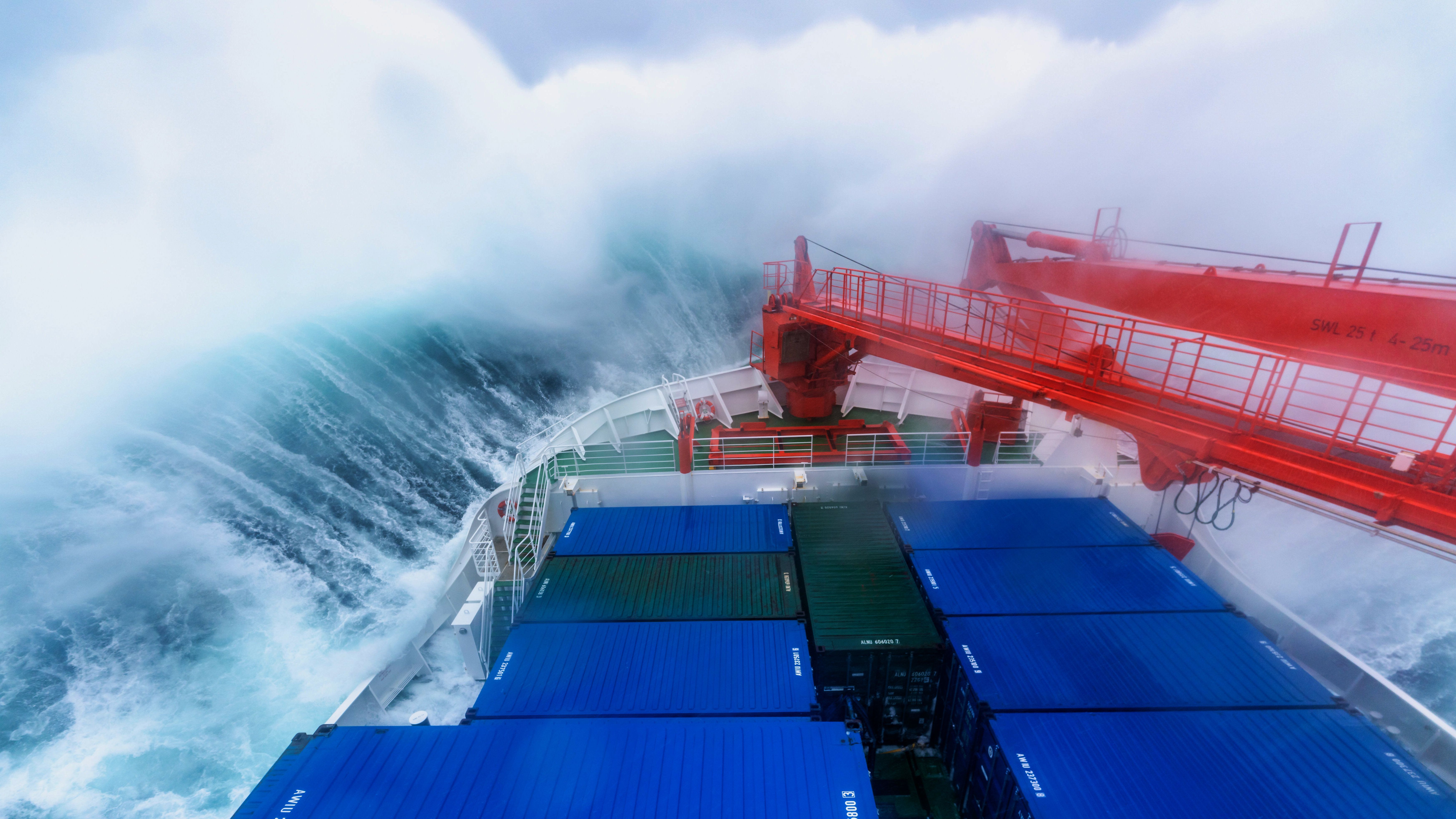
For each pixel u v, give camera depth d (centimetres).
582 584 1074
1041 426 1589
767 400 1769
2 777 1223
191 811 1168
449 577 1298
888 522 1260
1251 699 805
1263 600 1138
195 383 2742
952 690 918
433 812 660
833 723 764
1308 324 723
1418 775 689
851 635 952
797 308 1609
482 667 1067
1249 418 738
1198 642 914
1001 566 1107
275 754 1291
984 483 1423
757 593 1047
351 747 742
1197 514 873
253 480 2234
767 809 656
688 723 772
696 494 1414
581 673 871
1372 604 1524
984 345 1099
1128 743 738
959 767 886
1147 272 1001
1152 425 803
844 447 1566
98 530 1959
